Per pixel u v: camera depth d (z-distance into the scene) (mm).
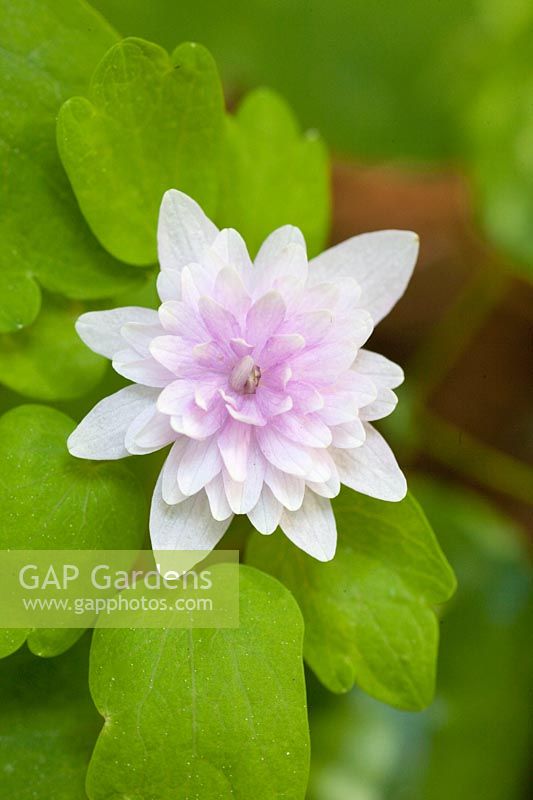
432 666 133
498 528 163
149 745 127
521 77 164
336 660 134
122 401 129
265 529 127
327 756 154
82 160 133
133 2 163
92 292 137
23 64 134
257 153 143
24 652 138
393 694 134
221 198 141
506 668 160
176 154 136
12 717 136
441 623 158
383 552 134
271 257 130
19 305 135
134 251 136
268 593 130
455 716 158
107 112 133
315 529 128
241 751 127
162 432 126
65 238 136
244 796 128
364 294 131
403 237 131
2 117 134
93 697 128
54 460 131
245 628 128
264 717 128
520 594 162
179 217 129
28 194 135
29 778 135
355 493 133
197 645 128
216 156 137
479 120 165
